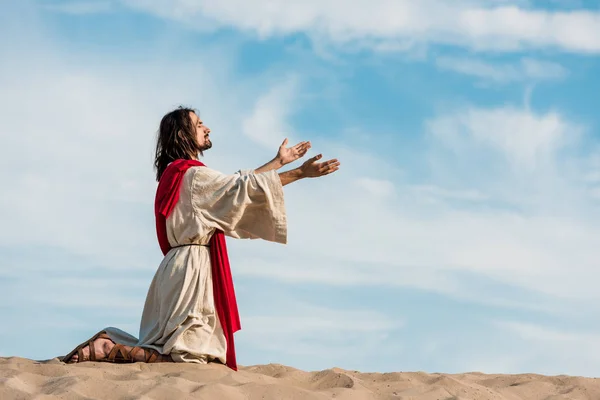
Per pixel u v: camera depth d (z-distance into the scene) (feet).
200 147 21.09
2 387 14.97
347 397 16.83
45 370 17.35
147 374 17.39
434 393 17.89
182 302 19.25
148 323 19.97
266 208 19.62
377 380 20.44
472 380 21.20
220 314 19.57
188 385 16.15
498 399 18.60
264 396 16.12
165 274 19.52
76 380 15.84
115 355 18.90
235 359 19.39
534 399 19.34
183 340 19.03
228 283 19.77
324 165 19.81
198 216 19.53
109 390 15.64
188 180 19.75
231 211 19.45
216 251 19.75
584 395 19.71
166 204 19.66
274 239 19.81
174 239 19.85
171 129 20.79
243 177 19.60
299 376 19.88
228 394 15.81
